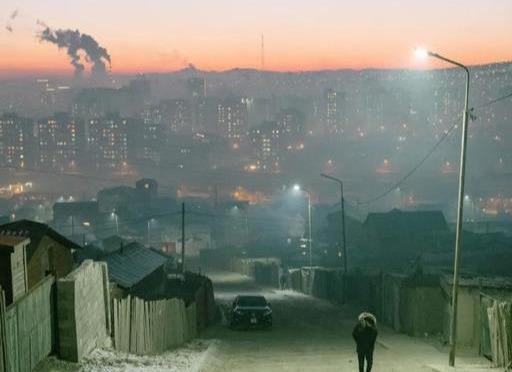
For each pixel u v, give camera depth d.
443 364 19.92
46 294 15.10
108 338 18.58
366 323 17.20
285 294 58.88
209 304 39.19
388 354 22.73
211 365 19.86
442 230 85.88
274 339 28.59
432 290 27.27
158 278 43.56
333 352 23.70
